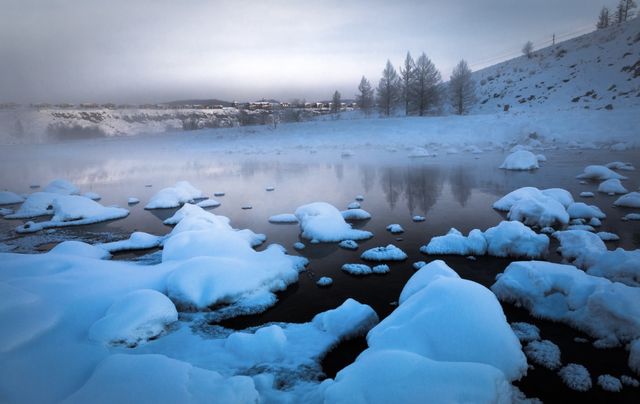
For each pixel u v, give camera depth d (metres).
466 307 5.75
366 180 23.56
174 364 5.02
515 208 13.96
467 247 10.87
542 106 50.72
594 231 12.23
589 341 6.59
